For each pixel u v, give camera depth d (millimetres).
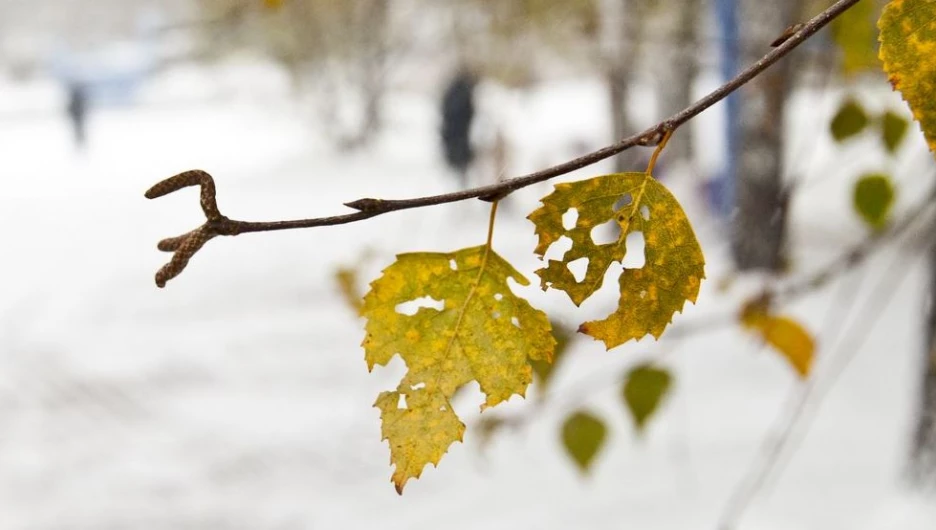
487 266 651
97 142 23766
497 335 635
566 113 18531
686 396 5625
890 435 4949
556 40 6230
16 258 12867
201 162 20031
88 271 11711
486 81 12242
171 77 25641
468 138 12391
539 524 4715
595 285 625
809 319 6137
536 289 5320
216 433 6609
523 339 635
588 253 628
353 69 16266
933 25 593
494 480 5215
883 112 2135
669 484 4852
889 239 2357
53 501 5855
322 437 6371
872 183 2250
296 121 21406
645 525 4566
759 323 2086
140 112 26641
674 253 622
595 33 5320
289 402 7062
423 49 11062
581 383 5305
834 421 5203
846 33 2004
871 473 4652
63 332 9203
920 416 3943
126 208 15969
